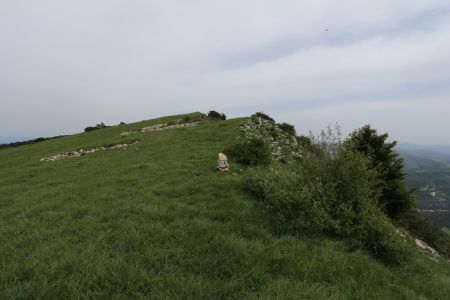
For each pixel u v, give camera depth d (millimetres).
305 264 6930
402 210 18594
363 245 8656
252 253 7172
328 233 9047
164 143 24922
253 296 5504
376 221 8984
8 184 16359
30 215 9688
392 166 18891
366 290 6281
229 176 14391
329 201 9602
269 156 18094
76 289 5426
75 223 8688
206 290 5625
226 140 24578
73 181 15320
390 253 8359
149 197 11273
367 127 20156
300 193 9758
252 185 11961
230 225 8812
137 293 5406
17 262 6418
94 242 7367
